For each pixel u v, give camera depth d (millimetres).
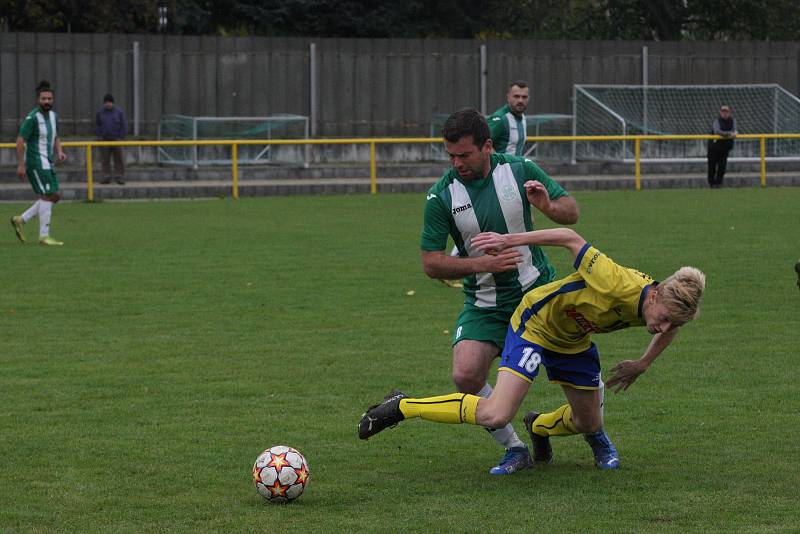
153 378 20562
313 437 16797
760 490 14070
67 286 31000
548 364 14516
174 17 82500
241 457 15719
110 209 53406
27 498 13898
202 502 13742
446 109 75875
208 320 26188
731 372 20906
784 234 41906
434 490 14242
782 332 24578
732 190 63688
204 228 45344
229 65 72312
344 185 62844
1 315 26828
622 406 18562
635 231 43000
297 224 46750
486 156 14789
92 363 21812
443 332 24766
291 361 21938
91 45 69688
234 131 70250
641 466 15234
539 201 14445
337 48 73688
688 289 13062
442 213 15086
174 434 16906
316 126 73750
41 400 18969
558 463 15578
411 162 74000
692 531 12539
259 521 12984
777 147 77875
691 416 17859
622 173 73312
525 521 12945
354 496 13984
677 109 78812
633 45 78250
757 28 100812
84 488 14320
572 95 77375
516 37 98875
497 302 15086
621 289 13438
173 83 71438
